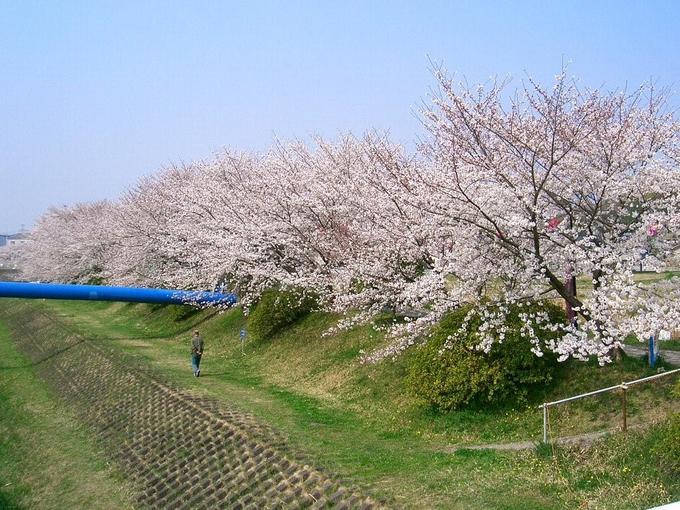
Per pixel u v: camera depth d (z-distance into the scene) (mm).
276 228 20578
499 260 11953
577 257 10906
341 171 20266
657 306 10242
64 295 28094
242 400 15406
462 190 11227
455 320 12812
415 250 14742
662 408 10109
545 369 11984
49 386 22031
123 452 13758
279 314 21469
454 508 7848
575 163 11555
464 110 11406
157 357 22703
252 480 10148
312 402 15031
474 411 12102
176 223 30172
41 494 12891
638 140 11547
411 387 12891
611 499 7617
